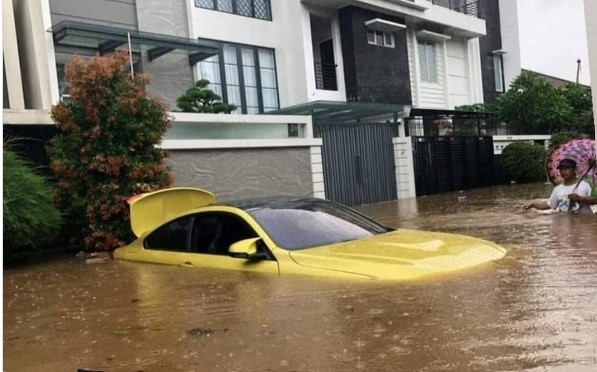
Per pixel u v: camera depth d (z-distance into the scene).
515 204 12.40
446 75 26.25
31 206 8.34
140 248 6.86
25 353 3.59
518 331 3.06
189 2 16.53
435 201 15.76
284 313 3.79
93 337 3.81
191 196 8.18
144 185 9.30
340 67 21.02
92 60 9.32
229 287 4.71
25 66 13.76
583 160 8.41
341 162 16.73
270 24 19.70
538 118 25.20
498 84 30.83
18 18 13.84
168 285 5.14
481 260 4.72
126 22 15.32
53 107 9.45
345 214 5.96
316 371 2.78
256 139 13.05
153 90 15.91
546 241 6.05
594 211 8.57
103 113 9.20
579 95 27.88
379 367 2.75
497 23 30.77
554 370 2.54
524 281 4.09
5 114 9.66
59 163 9.23
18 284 6.34
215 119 12.32
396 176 18.59
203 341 3.44
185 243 6.16
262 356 3.07
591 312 3.29
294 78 19.72
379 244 4.95
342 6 20.67
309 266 4.72
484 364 2.67
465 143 21.12
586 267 4.48
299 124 14.43
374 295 3.94
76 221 9.54
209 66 17.83
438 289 3.96
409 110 19.08
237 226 5.58
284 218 5.50
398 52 22.64
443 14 24.69
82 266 7.36
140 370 3.06
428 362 2.75
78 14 14.51
